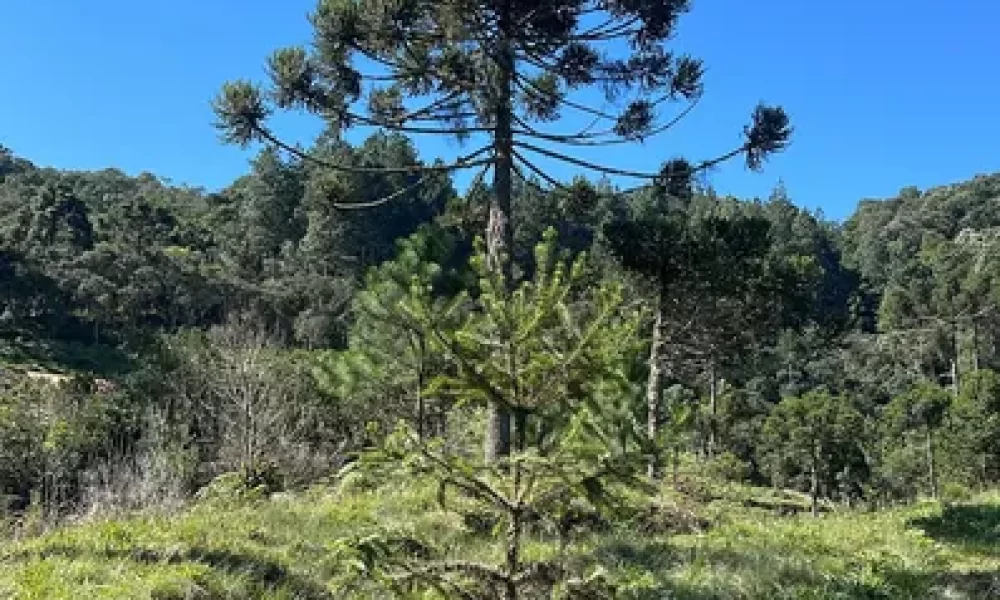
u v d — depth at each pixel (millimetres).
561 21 12602
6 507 13766
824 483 33281
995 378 32594
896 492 35344
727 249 16109
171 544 6668
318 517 8977
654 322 16547
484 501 4586
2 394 21656
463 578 4465
